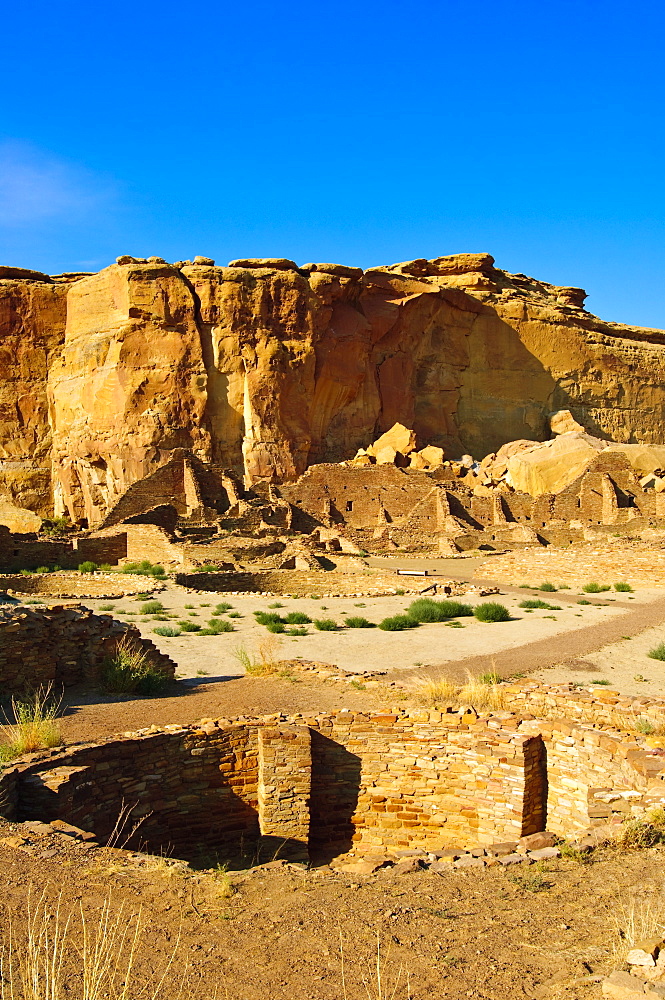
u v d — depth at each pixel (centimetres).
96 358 6094
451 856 751
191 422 5903
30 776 856
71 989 477
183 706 1255
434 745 1074
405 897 623
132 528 3972
